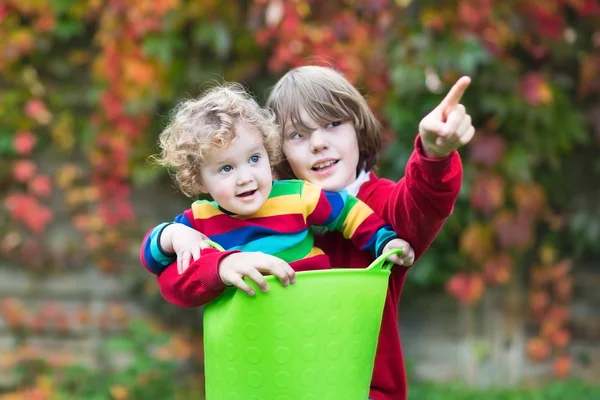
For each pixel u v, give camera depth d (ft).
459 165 6.17
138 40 15.99
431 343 16.76
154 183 17.25
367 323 6.25
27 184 17.49
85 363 17.33
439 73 15.06
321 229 7.29
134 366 16.03
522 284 16.79
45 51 17.22
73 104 17.31
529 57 16.51
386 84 15.26
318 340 6.04
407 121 15.26
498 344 16.61
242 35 16.14
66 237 17.52
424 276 16.07
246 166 6.41
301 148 7.22
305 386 6.05
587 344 16.83
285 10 15.46
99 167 16.79
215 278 6.10
